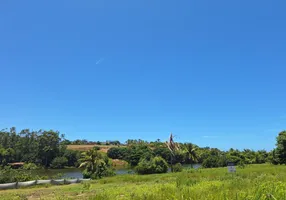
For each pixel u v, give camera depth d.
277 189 7.40
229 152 96.75
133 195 11.88
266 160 95.75
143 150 98.19
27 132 117.25
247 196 7.30
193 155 92.44
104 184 26.14
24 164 102.94
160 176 30.92
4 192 22.45
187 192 9.45
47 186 27.81
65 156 113.44
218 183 14.41
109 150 113.62
